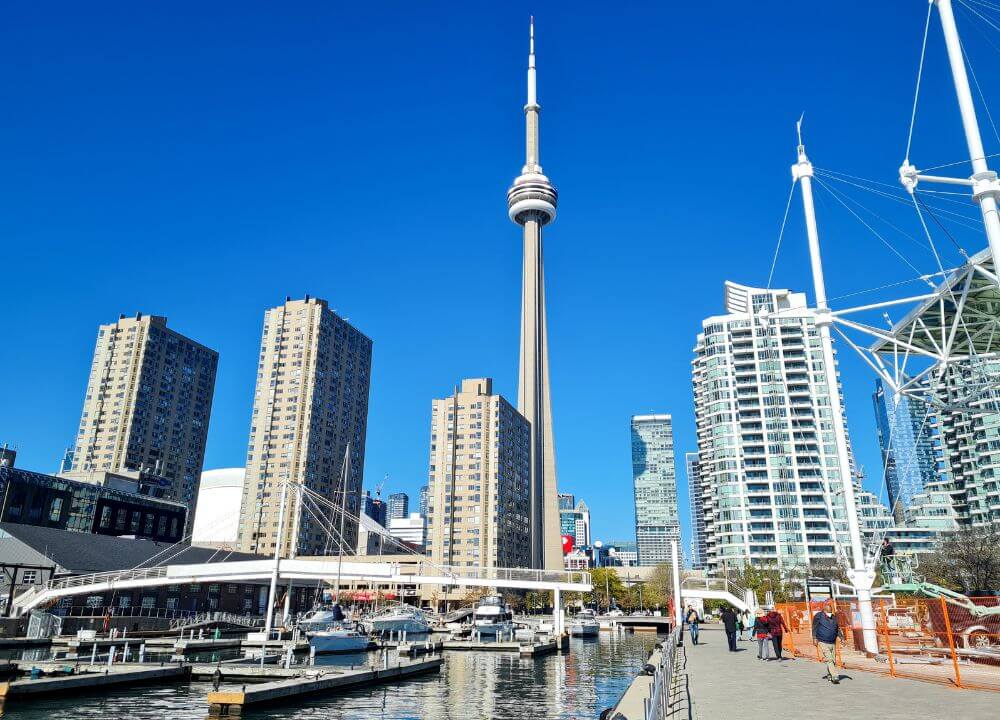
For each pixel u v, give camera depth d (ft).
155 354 654.53
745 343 564.30
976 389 112.57
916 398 116.98
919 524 493.36
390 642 230.27
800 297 581.94
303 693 116.88
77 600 253.24
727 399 554.46
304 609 381.81
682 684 65.31
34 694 110.83
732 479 532.32
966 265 87.66
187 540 444.96
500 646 229.86
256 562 239.30
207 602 316.40
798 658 96.02
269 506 598.34
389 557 557.74
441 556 632.79
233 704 102.63
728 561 513.86
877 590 105.40
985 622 86.84
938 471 544.21
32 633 196.85
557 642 230.48
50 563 255.91
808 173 106.32
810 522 506.07
